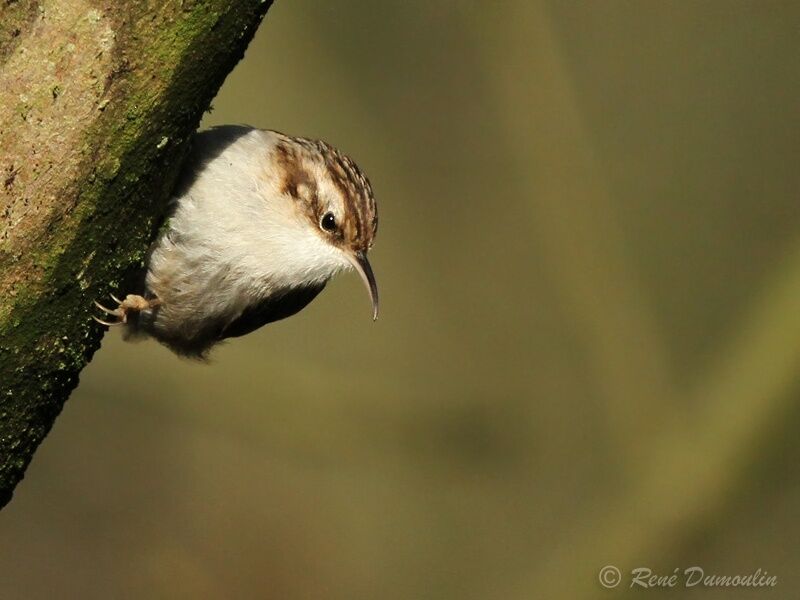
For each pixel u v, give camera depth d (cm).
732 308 1107
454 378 1115
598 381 959
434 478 979
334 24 1093
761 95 1168
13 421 538
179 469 1038
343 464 965
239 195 718
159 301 702
